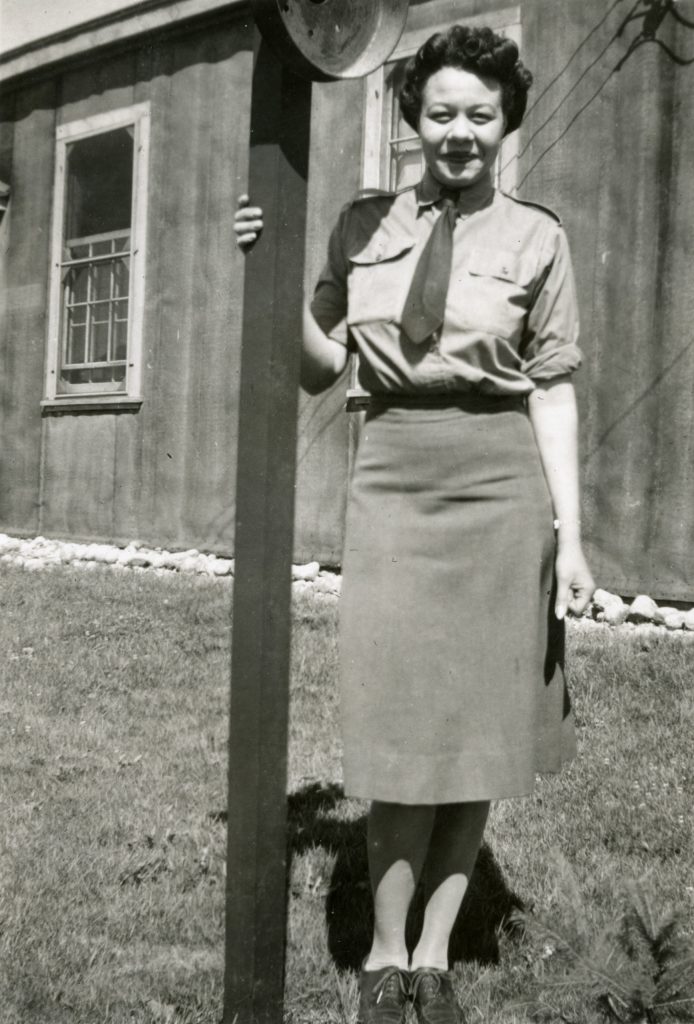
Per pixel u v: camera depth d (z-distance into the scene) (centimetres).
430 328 248
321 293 272
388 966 258
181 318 1001
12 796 392
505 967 280
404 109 266
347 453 867
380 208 268
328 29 223
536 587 256
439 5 820
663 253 719
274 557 226
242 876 230
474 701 252
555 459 262
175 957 281
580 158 754
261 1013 233
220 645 604
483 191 261
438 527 254
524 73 257
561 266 261
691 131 707
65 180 1108
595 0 744
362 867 332
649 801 378
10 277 1157
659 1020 244
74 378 1140
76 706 507
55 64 1091
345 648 257
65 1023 248
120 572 820
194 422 991
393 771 249
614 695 492
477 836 266
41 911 302
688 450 709
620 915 279
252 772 228
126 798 390
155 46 1017
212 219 978
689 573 710
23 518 1137
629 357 733
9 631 632
